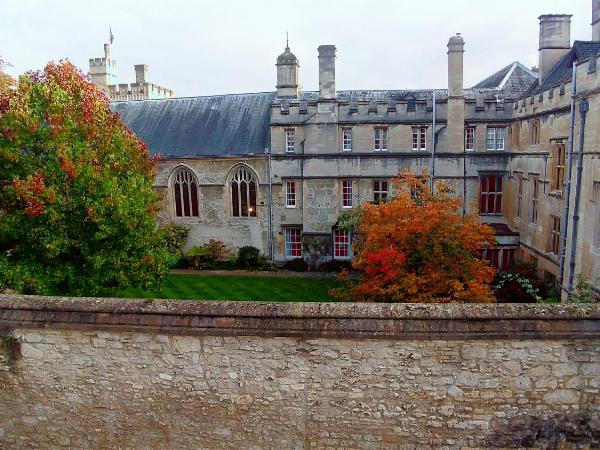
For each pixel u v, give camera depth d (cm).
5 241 1496
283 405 835
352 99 3005
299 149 2706
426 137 2616
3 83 1659
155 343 847
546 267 2145
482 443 812
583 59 1755
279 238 2833
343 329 797
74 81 1579
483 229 1625
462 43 2505
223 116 2991
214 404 852
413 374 803
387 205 1659
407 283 1522
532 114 2273
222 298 2227
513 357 786
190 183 2895
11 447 927
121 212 1439
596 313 775
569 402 791
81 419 893
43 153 1513
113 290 1658
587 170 1733
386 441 827
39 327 864
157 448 882
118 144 1634
